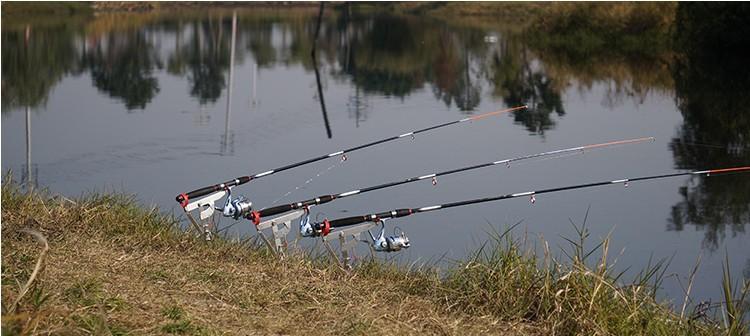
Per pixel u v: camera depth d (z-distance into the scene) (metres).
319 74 29.27
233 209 8.61
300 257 8.21
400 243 8.30
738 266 10.62
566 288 7.00
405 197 13.52
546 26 39.53
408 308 6.92
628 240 11.61
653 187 14.21
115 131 18.14
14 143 16.77
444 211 12.73
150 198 12.93
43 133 17.78
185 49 36.16
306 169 15.24
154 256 7.77
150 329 5.74
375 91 25.28
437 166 15.48
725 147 17.09
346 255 8.21
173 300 6.48
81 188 13.38
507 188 14.12
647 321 6.95
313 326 6.29
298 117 20.38
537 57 33.88
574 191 13.93
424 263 8.93
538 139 17.88
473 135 18.27
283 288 7.01
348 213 12.66
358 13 54.25
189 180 14.32
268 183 14.28
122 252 7.77
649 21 36.78
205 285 6.98
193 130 18.47
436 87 26.36
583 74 28.78
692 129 18.86
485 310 7.09
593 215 12.74
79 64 29.95
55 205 8.99
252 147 17.06
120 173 14.64
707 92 23.86
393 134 18.41
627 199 13.55
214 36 40.84
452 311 7.04
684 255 11.04
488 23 48.16
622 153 16.56
